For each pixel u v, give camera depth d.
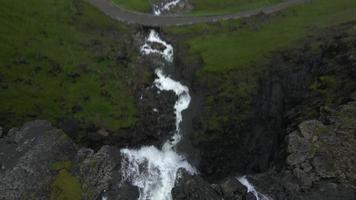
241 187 63.16
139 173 69.50
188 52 98.75
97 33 100.62
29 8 96.44
